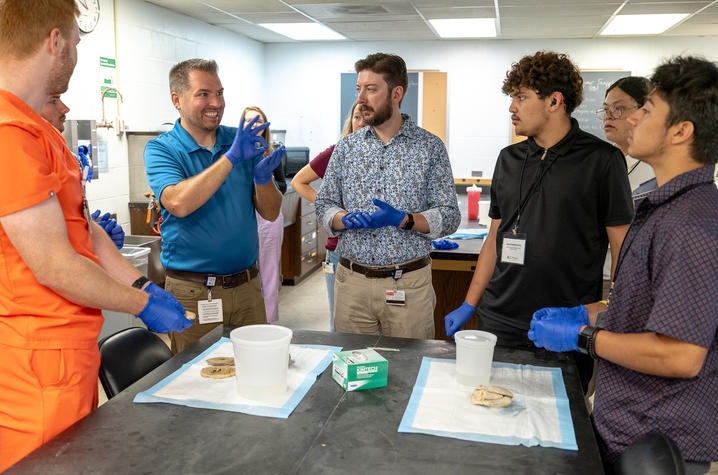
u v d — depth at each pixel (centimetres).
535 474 107
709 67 113
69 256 130
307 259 590
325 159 323
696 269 109
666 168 119
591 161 183
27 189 124
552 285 189
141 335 176
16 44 128
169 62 564
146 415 129
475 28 647
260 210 245
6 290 132
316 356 163
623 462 115
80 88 438
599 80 711
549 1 503
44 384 134
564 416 129
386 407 133
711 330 109
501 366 158
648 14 556
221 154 234
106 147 464
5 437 135
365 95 220
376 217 214
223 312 226
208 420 126
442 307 336
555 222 186
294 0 514
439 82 749
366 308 233
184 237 219
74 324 138
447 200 230
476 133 752
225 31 677
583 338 127
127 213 492
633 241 125
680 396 120
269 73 794
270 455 113
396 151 227
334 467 109
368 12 564
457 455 113
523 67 184
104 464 110
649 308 121
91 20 445
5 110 127
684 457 122
